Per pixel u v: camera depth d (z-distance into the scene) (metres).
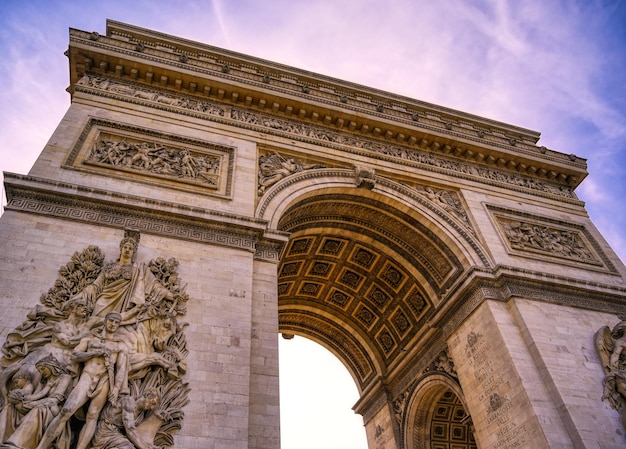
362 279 43.06
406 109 46.12
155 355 20.23
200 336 22.19
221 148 32.75
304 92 39.38
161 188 28.30
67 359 18.59
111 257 23.61
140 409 18.56
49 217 23.95
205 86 36.00
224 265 25.48
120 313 21.05
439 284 37.28
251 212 29.23
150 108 33.19
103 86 33.28
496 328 30.42
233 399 20.69
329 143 37.47
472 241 35.47
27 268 21.66
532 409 26.67
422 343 39.78
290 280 42.91
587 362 29.50
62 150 27.62
